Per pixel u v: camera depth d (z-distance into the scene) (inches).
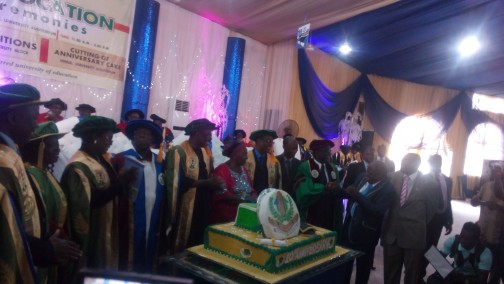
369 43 295.4
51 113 147.3
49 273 73.2
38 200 60.8
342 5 218.2
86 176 77.0
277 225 73.9
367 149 193.6
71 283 74.3
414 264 122.8
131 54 204.2
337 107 337.7
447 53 315.3
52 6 174.6
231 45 262.4
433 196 124.2
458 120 450.9
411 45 298.2
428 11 231.9
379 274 157.8
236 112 270.4
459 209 355.9
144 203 94.5
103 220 82.3
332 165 140.2
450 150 446.3
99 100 195.2
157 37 220.7
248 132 291.1
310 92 305.7
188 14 236.1
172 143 136.2
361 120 368.2
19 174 48.4
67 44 180.9
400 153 409.7
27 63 169.0
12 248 43.4
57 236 55.0
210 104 253.1
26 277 45.2
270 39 288.0
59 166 95.2
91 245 81.4
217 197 107.6
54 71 177.8
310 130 319.0
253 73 290.8
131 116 177.2
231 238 72.7
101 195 79.1
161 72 224.7
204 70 248.8
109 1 193.8
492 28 258.5
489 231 149.6
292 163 145.2
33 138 69.5
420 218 121.3
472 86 423.2
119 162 91.5
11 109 50.0
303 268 71.7
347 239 129.6
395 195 121.8
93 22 189.0
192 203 104.7
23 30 166.7
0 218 43.3
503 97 472.1
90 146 82.4
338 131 344.8
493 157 471.8
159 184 99.9
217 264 70.7
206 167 112.3
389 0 212.8
